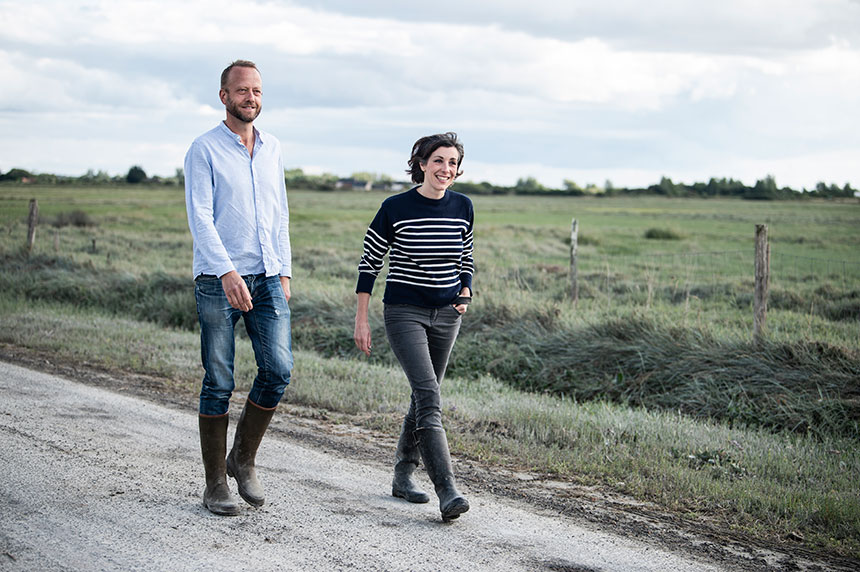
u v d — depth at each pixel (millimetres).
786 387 7500
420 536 3736
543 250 27828
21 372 7672
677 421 6820
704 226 53844
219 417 3920
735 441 5961
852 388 7238
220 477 3951
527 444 5664
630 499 4590
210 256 3635
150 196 84938
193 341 9883
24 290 14344
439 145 3994
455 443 5680
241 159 3885
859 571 3613
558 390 8570
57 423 5668
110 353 8875
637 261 24594
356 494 4398
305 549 3492
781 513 4363
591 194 182625
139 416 6105
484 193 184375
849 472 5277
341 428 6215
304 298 12055
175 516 3840
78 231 29953
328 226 40562
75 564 3223
